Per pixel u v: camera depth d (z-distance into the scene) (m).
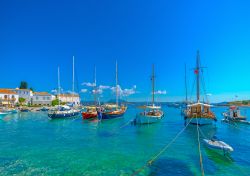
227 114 53.12
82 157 20.70
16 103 109.81
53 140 28.81
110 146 25.09
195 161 19.28
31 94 124.38
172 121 53.06
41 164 18.70
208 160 19.52
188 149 23.30
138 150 23.16
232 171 16.88
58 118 55.62
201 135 32.03
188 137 30.34
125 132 35.25
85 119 53.81
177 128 39.84
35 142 27.56
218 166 17.98
